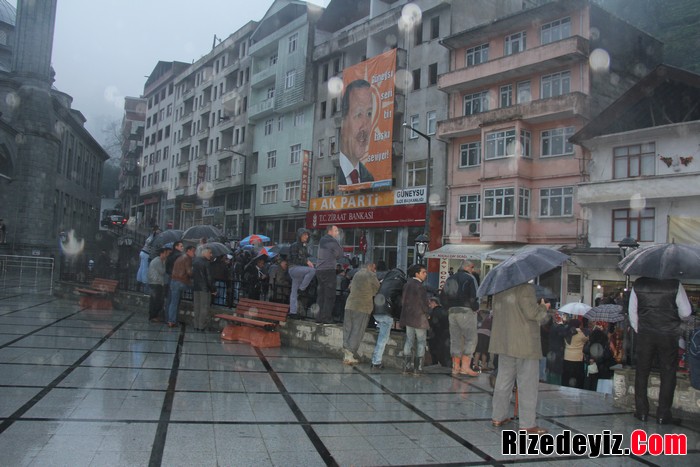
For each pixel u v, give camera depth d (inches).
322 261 414.3
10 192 1654.8
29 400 233.9
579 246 960.3
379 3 1489.9
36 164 1689.2
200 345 410.3
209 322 511.8
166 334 454.9
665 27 1512.1
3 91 1678.2
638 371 256.2
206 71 2395.4
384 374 343.6
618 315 381.7
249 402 254.5
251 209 1887.3
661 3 1577.3
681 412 263.4
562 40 999.0
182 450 184.9
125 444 187.0
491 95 1141.7
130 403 239.1
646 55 1160.2
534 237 1045.2
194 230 649.0
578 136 953.5
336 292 453.4
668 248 242.8
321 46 1605.6
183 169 2486.5
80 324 480.7
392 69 1302.9
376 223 1336.1
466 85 1164.5
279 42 1772.9
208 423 217.6
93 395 248.4
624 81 1090.7
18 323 464.1
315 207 1541.6
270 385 292.8
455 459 193.2
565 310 431.8
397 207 1288.1
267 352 398.6
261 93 1921.8
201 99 2415.1
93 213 2903.5
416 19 1311.5
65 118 2182.6
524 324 229.0
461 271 360.5
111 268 681.0
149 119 3061.0
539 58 1030.4
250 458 181.8
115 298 645.3
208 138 2281.0
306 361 371.2
